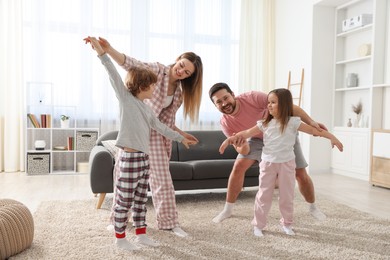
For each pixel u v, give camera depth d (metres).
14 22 5.52
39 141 5.44
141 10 6.12
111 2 5.98
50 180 4.84
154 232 2.54
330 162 5.77
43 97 5.67
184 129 6.29
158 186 2.59
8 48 5.51
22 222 2.12
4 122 5.52
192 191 4.14
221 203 3.52
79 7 5.80
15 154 5.56
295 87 6.08
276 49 6.70
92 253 2.12
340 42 5.73
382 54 4.91
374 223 2.82
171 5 6.27
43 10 5.65
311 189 2.91
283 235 2.50
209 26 6.45
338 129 5.57
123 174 2.18
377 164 4.54
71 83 5.81
